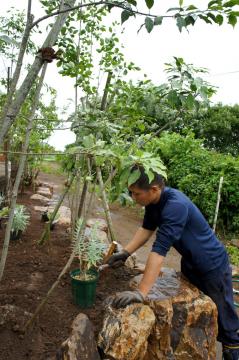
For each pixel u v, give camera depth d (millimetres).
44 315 2361
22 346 2031
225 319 2430
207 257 2279
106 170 3094
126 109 3250
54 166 12789
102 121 3051
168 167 8188
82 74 3340
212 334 2291
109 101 3572
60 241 3836
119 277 3029
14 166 6332
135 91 3262
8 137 4578
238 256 5422
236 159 6828
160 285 2412
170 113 3145
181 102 2422
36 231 4195
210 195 6492
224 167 6574
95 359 1926
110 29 3740
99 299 2666
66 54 3465
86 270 2600
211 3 1521
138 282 2600
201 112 3219
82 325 2031
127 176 1825
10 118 1455
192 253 2260
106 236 4086
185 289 2369
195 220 2250
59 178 10742
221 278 2346
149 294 2260
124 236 6148
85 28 3750
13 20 4227
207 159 7152
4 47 3865
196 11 1537
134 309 2070
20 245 3633
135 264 3324
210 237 2328
